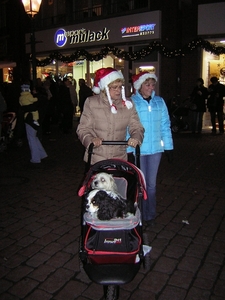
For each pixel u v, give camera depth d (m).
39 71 18.39
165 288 3.18
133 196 3.10
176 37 13.05
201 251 3.82
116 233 2.72
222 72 13.30
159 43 12.73
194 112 11.88
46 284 3.26
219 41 12.20
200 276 3.35
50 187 6.12
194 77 13.02
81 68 16.55
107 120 3.47
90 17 15.26
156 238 4.14
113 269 2.73
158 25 12.72
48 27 17.33
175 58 13.30
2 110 8.54
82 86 12.77
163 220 4.65
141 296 3.08
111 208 2.62
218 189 5.91
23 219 4.73
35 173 7.08
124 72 14.41
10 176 6.86
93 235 2.77
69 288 3.20
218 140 10.68
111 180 2.92
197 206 5.15
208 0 12.21
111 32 14.30
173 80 13.49
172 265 3.55
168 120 4.25
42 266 3.56
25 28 18.55
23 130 9.77
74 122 15.45
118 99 3.49
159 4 12.91
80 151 9.30
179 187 6.04
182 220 4.64
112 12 14.71
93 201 2.66
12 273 3.44
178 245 3.96
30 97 7.59
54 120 14.32
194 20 12.67
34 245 4.00
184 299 3.03
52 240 4.12
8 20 19.25
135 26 13.39
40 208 5.12
